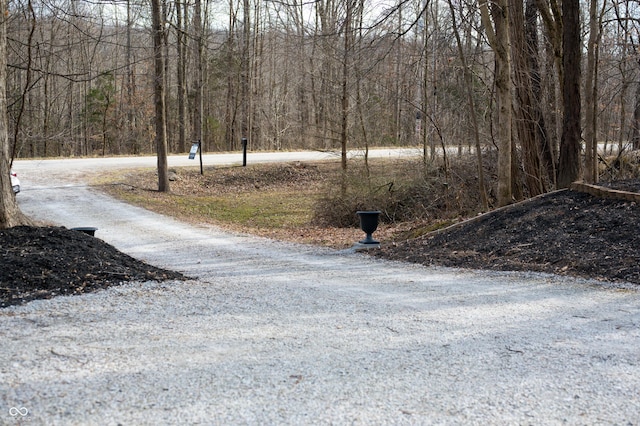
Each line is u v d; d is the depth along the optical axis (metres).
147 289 7.67
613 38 20.33
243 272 10.02
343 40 18.44
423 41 20.97
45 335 5.55
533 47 15.85
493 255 10.51
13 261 7.70
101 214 18.83
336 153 22.58
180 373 4.61
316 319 6.39
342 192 19.75
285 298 7.52
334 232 17.23
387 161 25.66
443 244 11.91
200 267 10.64
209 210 22.34
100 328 5.85
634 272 8.44
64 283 7.45
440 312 6.77
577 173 12.95
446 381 4.52
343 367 4.81
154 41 23.75
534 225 11.23
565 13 12.75
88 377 4.49
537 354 5.18
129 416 3.82
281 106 55.19
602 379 4.57
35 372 4.57
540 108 15.52
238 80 48.16
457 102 20.66
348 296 7.71
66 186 24.25
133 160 33.81
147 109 52.09
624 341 5.55
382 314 6.66
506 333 5.86
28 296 6.92
